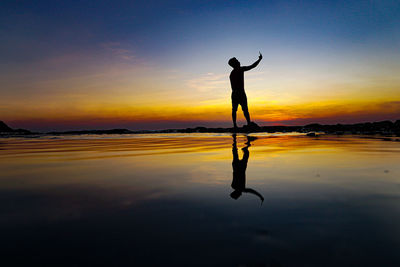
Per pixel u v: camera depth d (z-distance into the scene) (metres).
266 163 2.54
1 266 0.76
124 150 4.21
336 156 2.97
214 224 1.04
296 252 0.81
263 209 1.21
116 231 1.00
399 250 0.81
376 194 1.42
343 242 0.87
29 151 4.23
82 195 1.51
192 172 2.16
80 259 0.79
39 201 1.41
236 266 0.74
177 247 0.86
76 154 3.71
